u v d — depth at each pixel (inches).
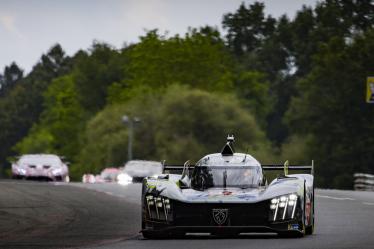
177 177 1862.7
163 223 1712.6
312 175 1913.1
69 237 1857.8
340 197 3189.0
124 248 1545.3
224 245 1562.5
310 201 1817.2
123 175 5452.8
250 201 1684.3
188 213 1697.8
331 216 2319.1
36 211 2588.6
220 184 1807.3
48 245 1659.7
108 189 3806.6
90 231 2021.4
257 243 1592.0
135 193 3535.9
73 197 3216.0
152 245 1594.5
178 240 1695.4
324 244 1558.8
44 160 5413.4
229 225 1684.3
